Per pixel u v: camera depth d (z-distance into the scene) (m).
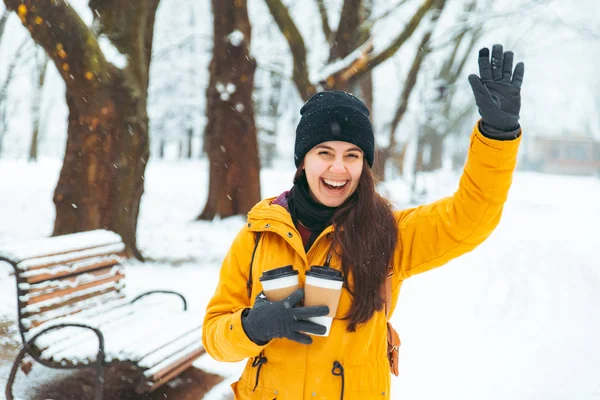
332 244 1.58
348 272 1.55
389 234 1.58
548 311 5.69
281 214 1.62
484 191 1.46
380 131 21.06
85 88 6.55
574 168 56.75
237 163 11.18
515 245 10.42
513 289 6.72
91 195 6.76
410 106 23.94
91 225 6.78
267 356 1.58
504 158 1.42
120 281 4.31
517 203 19.91
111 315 3.80
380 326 1.62
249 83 10.95
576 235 11.98
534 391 3.66
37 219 11.02
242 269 1.71
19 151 44.28
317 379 1.53
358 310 1.52
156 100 31.61
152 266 7.18
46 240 3.68
